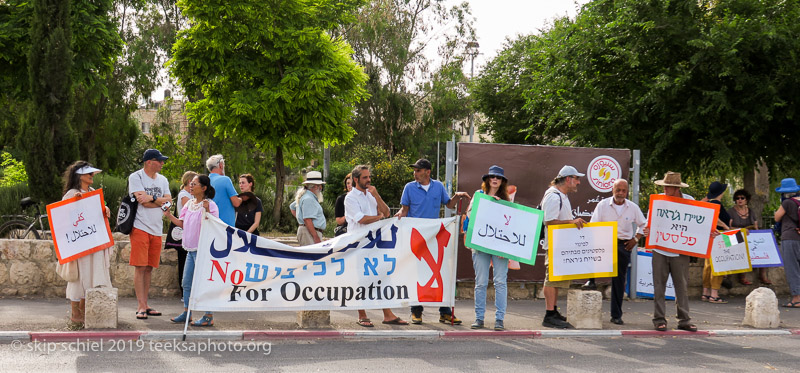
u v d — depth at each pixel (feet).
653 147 53.52
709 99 48.85
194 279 24.22
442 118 130.00
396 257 26.55
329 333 24.80
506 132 106.52
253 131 66.64
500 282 26.71
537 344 24.98
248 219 30.91
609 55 53.67
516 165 35.70
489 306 33.83
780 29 47.93
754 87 48.01
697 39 47.67
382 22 123.44
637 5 52.21
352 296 25.94
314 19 68.33
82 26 58.08
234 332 24.18
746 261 36.70
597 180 36.63
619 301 29.25
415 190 27.94
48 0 43.09
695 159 55.16
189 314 25.39
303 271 25.41
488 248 26.55
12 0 59.93
